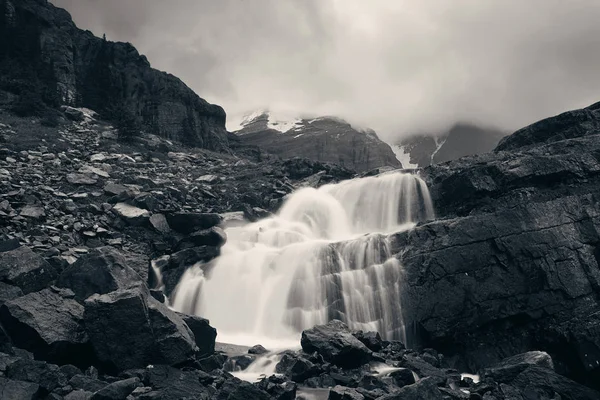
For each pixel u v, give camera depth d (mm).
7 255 20781
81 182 35906
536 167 30812
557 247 26484
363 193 37656
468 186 31750
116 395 14602
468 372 24312
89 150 45312
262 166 50594
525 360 20141
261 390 15578
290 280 28250
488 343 25125
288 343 25375
